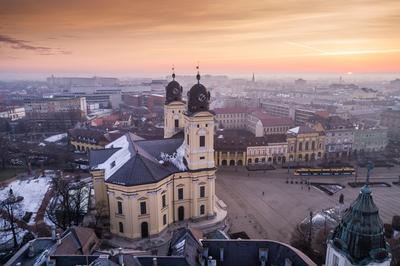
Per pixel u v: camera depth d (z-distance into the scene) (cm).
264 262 5744
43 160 15238
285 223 9575
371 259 3644
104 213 9244
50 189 11894
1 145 16512
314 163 15825
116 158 9325
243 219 9806
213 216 9444
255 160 15638
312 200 11325
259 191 12150
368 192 3688
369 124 19762
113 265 4669
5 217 9612
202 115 8619
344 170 14288
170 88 11156
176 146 9844
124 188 7888
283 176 13962
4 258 7519
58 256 5309
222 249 5847
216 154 15388
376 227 3656
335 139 16938
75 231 6575
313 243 8219
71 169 14012
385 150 18188
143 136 16600
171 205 8944
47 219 9575
